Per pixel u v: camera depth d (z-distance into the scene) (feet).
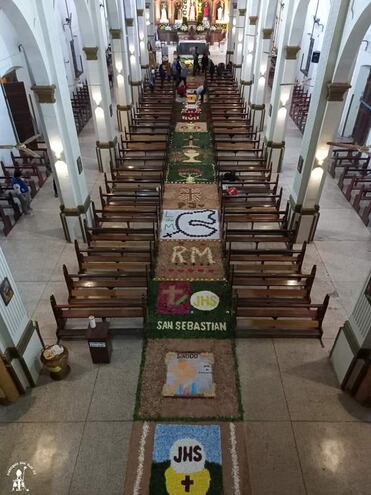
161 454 21.22
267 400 23.80
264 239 34.37
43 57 28.27
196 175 50.14
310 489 19.89
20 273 34.09
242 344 27.27
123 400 23.79
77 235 37.63
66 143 33.06
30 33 26.43
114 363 26.00
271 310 27.53
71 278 28.89
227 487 20.01
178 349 26.91
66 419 22.81
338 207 43.65
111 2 50.47
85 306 27.45
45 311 30.17
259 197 40.73
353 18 25.63
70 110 33.01
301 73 84.53
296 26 40.27
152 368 25.66
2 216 38.81
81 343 27.43
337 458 21.09
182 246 36.96
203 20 116.98
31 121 55.21
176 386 24.53
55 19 29.45
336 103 30.22
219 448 21.49
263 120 62.49
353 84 60.23
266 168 48.37
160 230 39.24
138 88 71.36
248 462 20.93
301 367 25.77
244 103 69.72
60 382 24.82
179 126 66.08
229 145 54.13
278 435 22.07
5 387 22.59
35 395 24.04
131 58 68.33
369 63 55.52
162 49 101.60
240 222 39.50
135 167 48.98
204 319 29.04
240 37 78.59
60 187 34.81
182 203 43.96
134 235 35.47
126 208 39.91
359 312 22.66
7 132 51.80
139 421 22.71
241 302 27.55
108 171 51.39
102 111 47.01
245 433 22.17
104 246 34.99
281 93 44.98
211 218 41.19
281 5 83.15
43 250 36.99
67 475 20.40
